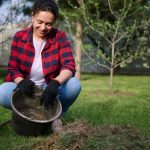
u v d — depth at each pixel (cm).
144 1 1095
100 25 880
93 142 329
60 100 450
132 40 1196
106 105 667
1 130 444
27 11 992
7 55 1709
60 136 348
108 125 366
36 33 431
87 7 1031
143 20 993
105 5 1108
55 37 439
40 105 421
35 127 402
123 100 740
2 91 436
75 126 367
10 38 1054
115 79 1275
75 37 1148
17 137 411
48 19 412
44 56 437
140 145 336
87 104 675
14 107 399
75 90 439
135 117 548
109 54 1280
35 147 365
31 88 415
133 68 1634
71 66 430
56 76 446
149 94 859
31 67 438
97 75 1456
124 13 901
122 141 332
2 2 977
